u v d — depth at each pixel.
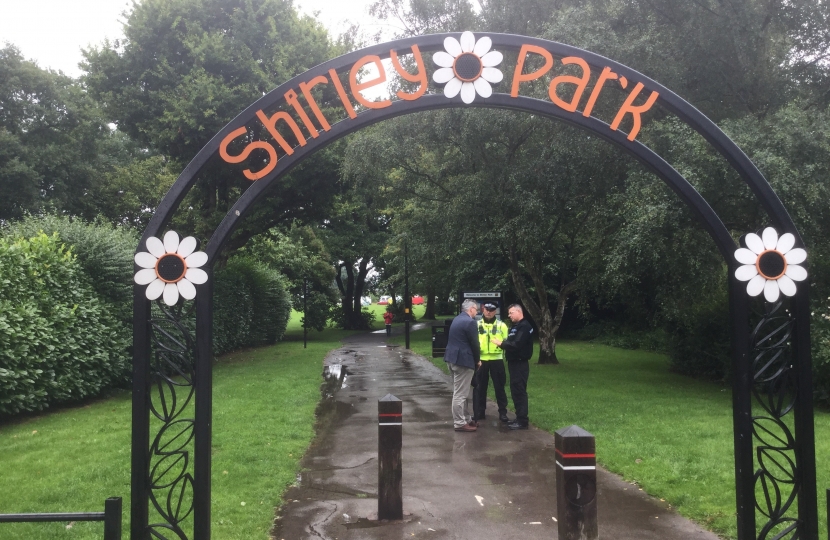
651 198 11.32
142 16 18.62
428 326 44.03
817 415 9.78
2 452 7.63
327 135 4.29
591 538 3.89
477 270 27.62
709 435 8.20
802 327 4.25
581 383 13.85
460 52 4.33
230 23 19.28
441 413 10.52
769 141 10.71
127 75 19.02
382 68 4.34
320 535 4.93
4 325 9.06
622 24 13.66
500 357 9.59
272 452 7.50
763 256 4.26
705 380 14.77
